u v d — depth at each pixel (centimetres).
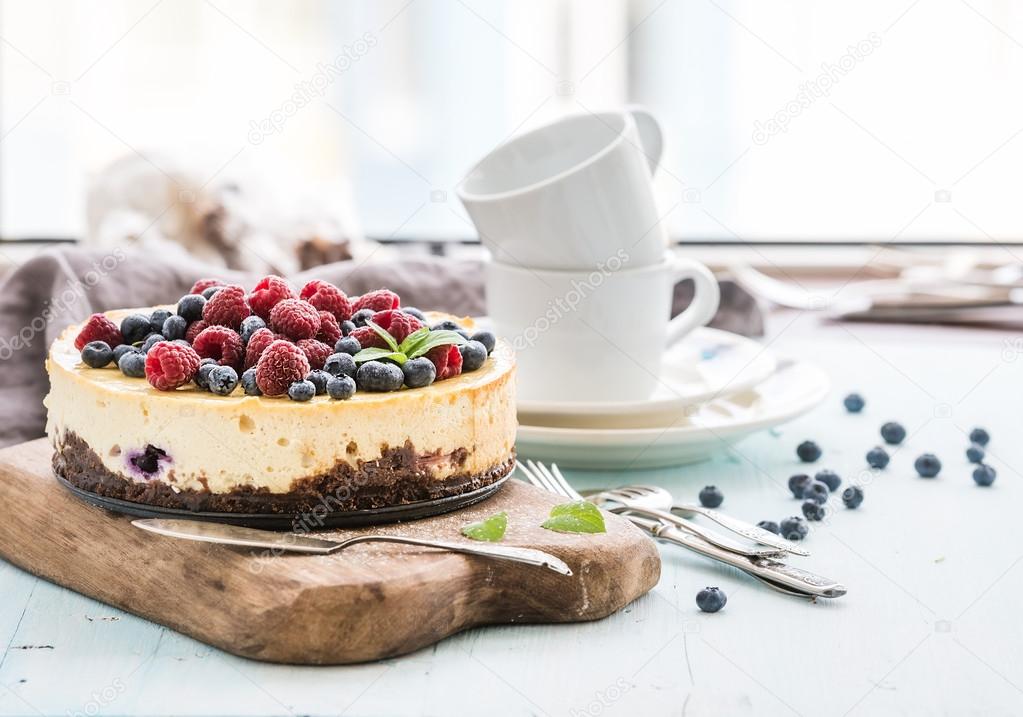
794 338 159
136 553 99
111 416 100
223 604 95
